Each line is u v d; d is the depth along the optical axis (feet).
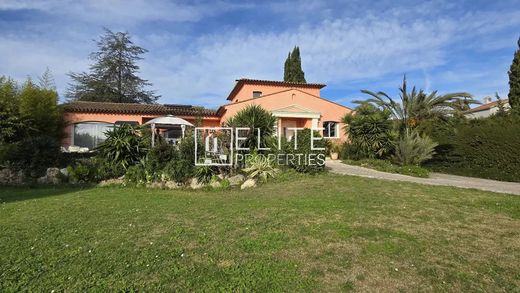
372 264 14.73
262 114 46.42
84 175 39.29
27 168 41.06
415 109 67.51
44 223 20.77
